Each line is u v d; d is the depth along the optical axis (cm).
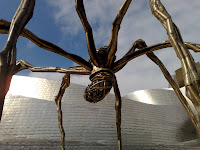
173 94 2550
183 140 2084
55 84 2092
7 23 440
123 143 1839
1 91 249
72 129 1831
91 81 521
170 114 2234
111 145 1791
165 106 2292
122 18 459
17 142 1658
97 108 1969
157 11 338
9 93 1997
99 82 493
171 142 2012
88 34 468
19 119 1861
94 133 1833
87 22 452
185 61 289
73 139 1778
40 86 2058
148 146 1792
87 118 1900
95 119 1906
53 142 1697
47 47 501
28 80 2091
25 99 1964
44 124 1842
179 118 2234
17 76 2114
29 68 628
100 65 516
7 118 1867
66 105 1961
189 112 516
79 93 2055
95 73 511
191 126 2216
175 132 2108
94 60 508
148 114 2127
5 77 256
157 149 1769
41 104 1942
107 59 509
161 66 634
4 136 1775
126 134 1902
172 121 2178
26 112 1900
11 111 1902
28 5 314
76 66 610
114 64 529
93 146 1747
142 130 1980
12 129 1812
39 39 487
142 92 2677
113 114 1978
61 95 789
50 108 1928
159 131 2039
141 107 2150
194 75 271
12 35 286
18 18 300
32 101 1956
